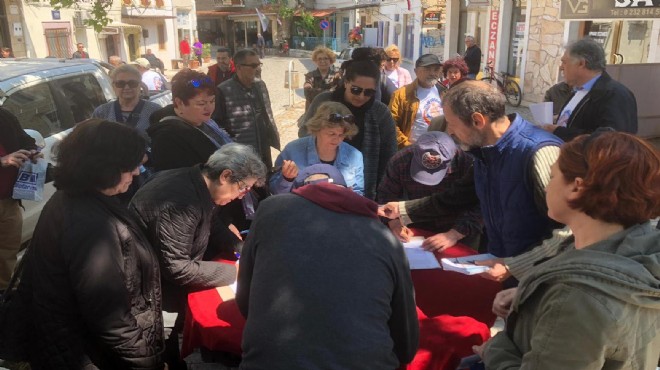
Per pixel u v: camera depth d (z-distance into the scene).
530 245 2.28
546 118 3.27
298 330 1.48
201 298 2.32
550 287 1.31
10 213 3.67
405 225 3.03
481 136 2.26
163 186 2.33
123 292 1.92
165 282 2.50
